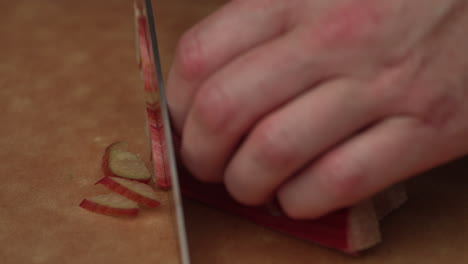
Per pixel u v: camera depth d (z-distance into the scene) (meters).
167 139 0.40
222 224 0.41
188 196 0.42
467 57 0.36
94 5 0.61
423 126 0.37
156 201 0.42
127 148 0.46
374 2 0.36
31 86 0.52
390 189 0.41
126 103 0.50
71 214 0.42
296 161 0.37
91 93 0.51
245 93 0.37
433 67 0.36
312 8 0.38
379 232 0.40
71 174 0.44
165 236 0.41
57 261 0.40
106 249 0.40
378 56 0.36
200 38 0.38
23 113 0.49
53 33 0.58
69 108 0.50
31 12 0.60
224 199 0.41
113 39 0.57
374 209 0.40
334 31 0.36
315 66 0.36
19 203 0.43
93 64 0.54
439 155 0.37
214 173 0.39
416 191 0.43
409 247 0.40
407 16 0.36
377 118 0.37
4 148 0.46
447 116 0.37
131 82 0.52
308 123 0.36
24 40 0.57
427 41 0.36
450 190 0.43
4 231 0.41
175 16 0.59
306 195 0.37
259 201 0.38
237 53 0.38
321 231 0.39
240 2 0.39
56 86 0.52
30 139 0.47
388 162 0.37
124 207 0.42
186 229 0.41
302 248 0.40
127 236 0.41
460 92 0.37
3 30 0.58
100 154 0.46
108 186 0.42
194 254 0.40
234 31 0.38
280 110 0.37
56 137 0.47
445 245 0.40
